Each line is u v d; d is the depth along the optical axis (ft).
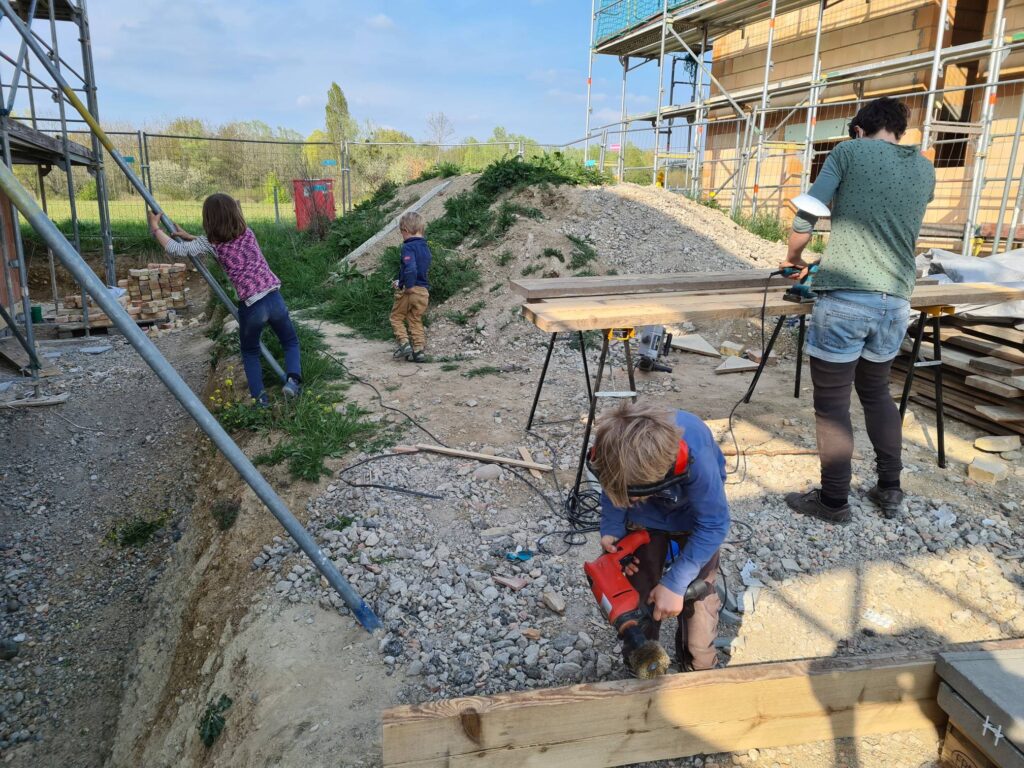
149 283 38.01
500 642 10.01
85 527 18.13
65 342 32.86
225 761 9.08
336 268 35.42
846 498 12.62
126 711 12.35
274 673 9.84
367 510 13.53
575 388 20.65
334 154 93.04
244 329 18.48
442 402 19.42
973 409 16.60
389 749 6.95
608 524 8.00
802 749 8.00
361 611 10.64
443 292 28.66
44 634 14.66
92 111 39.14
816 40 43.88
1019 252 19.36
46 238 8.69
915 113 42.45
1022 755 6.70
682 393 19.80
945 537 12.22
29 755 12.01
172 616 13.67
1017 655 7.88
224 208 17.69
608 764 7.57
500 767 7.27
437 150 92.63
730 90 58.85
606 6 62.13
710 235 32.27
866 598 10.75
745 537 12.32
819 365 12.18
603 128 61.67
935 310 14.25
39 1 36.86
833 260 11.80
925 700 8.09
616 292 15.65
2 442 21.67
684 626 8.58
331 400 19.13
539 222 31.42
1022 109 31.27
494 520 13.33
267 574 12.19
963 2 42.42
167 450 21.63
